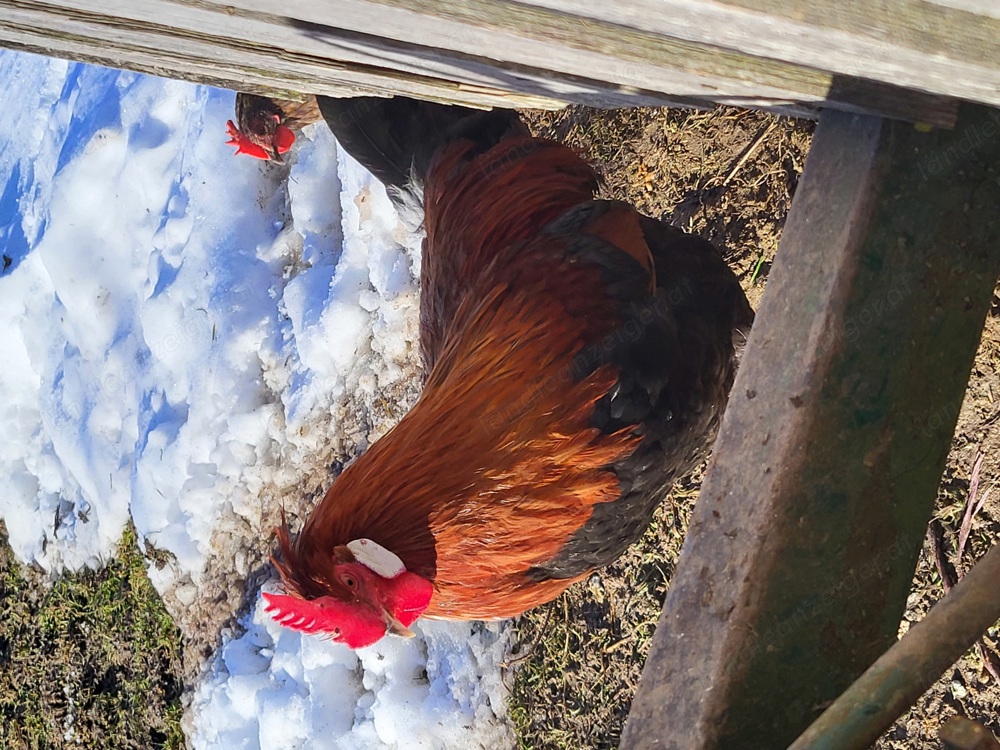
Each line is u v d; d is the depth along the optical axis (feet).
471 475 9.07
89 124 26.14
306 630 8.61
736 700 6.56
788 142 12.99
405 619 9.07
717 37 5.75
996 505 10.91
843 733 5.34
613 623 14.74
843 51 5.77
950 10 5.76
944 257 7.30
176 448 22.00
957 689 11.13
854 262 7.05
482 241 10.85
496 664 16.19
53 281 25.53
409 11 5.76
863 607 6.94
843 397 7.00
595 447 9.12
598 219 10.03
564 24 5.96
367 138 13.07
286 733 18.57
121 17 7.14
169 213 23.45
